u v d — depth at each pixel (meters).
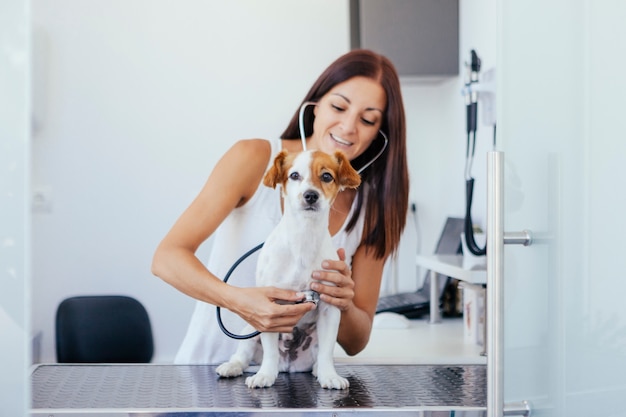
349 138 2.13
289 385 1.48
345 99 2.14
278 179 1.54
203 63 2.58
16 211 1.09
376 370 1.63
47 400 1.31
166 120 2.61
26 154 1.09
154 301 2.68
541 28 1.13
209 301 1.70
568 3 1.10
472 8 3.28
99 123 2.61
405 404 1.31
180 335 2.68
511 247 1.14
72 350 2.30
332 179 1.53
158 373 1.57
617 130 1.02
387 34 3.38
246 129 2.60
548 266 1.13
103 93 2.60
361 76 2.15
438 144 3.87
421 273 3.84
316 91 2.18
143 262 2.67
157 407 1.27
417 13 3.38
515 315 1.14
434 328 2.79
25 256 1.09
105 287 2.67
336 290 1.53
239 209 2.03
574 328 1.11
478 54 3.21
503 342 1.12
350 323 1.89
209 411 1.25
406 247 3.86
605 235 1.04
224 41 2.57
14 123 1.08
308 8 2.55
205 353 2.03
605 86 1.03
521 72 1.16
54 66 2.58
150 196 2.64
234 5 2.56
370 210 2.09
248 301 1.53
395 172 2.12
